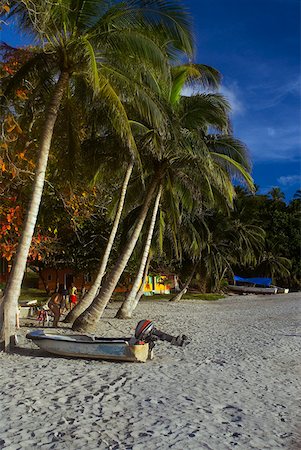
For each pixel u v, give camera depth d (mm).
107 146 17812
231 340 17297
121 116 13297
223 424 7453
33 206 13148
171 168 19812
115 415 7605
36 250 18719
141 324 12461
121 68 14000
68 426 6965
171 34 13562
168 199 22703
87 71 13055
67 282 40938
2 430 6664
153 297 44906
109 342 11930
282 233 68250
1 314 12844
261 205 68312
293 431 7355
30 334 12750
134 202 23250
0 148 15188
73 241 27594
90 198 20891
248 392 9664
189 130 18688
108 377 10250
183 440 6586
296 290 72938
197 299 45094
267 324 23125
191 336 18047
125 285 35344
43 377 9945
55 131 17312
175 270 46156
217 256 46469
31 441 6301
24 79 14570
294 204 73688
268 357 13914
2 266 29688
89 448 6152
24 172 15773
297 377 11414
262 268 68125
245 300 45500
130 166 17922
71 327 17297
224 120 19531
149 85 15125
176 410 8008
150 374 10742
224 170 19422
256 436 6988
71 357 12266
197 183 20344
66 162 17547
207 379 10586
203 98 19188
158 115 14180
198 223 36844
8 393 8578
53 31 13266
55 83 15078
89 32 13586
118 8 13273
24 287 46438
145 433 6801
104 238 27594
